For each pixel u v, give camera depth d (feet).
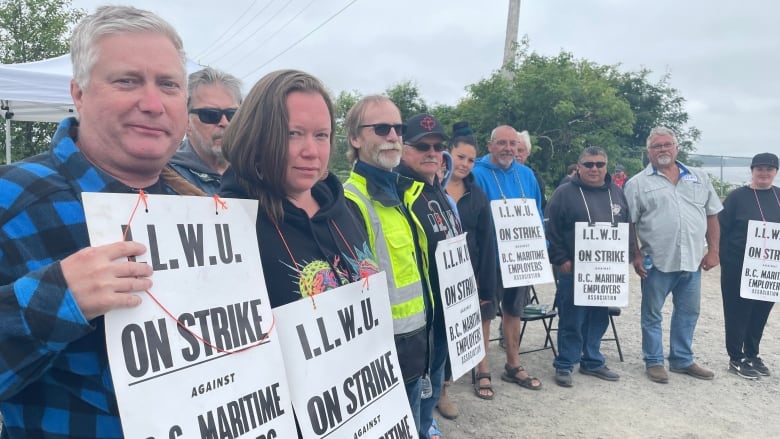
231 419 4.33
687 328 17.28
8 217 3.66
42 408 3.96
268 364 4.75
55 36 36.24
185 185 5.07
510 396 15.30
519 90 57.36
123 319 3.77
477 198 13.24
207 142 8.78
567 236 16.24
